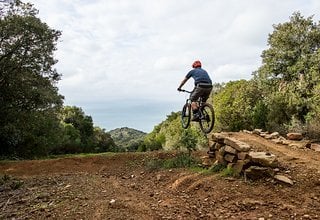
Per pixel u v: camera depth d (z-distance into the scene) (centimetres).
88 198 683
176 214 588
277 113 3247
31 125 2633
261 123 2692
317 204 614
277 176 730
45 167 1255
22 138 2572
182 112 1095
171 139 4219
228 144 863
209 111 948
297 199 642
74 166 1253
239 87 3966
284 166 818
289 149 1066
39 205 669
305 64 3453
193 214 589
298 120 2892
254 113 2916
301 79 3344
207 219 565
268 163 756
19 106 2594
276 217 564
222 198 664
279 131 2120
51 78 2905
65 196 712
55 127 2983
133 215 577
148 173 1011
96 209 606
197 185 746
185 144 1195
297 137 1273
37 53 2655
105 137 7838
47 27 2728
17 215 622
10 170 1231
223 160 863
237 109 3503
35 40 2672
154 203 654
